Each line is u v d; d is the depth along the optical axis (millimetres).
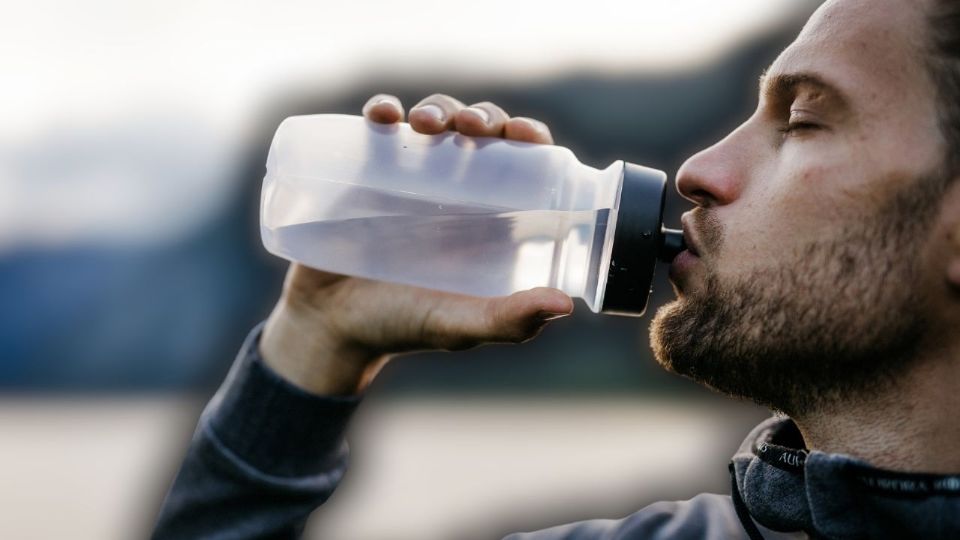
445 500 6723
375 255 1751
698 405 13695
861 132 1433
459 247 1747
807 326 1431
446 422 12172
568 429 11188
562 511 6305
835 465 1348
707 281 1522
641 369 16312
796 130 1497
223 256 17797
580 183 1745
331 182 1757
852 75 1449
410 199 1753
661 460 8383
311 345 1774
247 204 17703
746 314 1474
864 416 1430
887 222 1407
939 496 1314
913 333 1397
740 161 1548
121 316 20297
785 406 1496
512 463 8484
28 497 7852
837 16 1500
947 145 1393
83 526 6738
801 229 1450
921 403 1399
